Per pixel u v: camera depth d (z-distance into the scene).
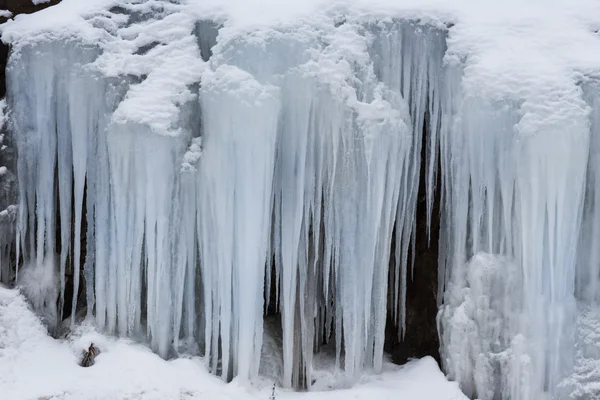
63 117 9.42
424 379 9.06
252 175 8.81
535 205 8.64
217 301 9.10
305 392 9.02
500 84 8.86
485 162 8.95
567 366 8.69
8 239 9.71
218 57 9.12
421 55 9.48
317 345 10.11
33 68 9.37
